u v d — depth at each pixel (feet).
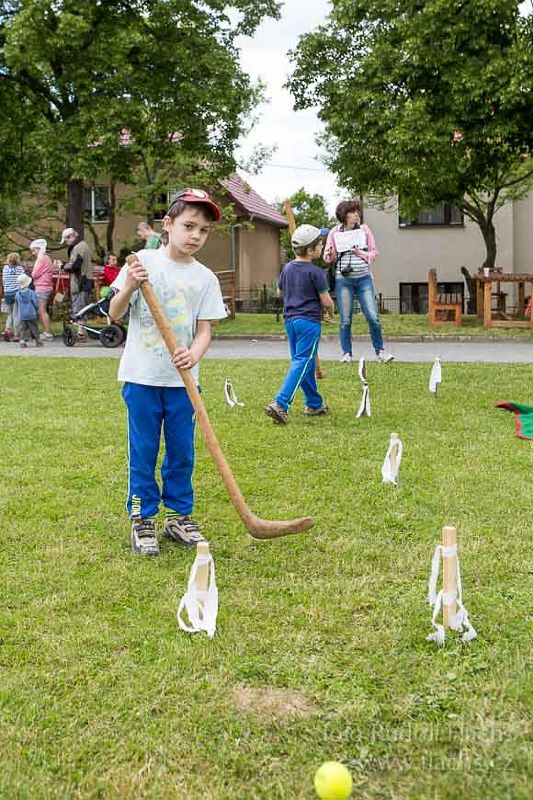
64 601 11.54
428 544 13.70
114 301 13.06
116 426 23.12
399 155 54.95
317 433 22.17
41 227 93.91
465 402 26.50
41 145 55.88
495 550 13.32
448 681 9.28
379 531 14.42
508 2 51.57
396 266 93.09
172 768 7.86
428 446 20.53
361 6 56.70
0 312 72.49
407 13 55.47
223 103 59.26
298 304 23.45
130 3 58.44
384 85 56.49
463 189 64.08
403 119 53.72
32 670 9.66
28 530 14.58
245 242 103.76
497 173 65.00
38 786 7.59
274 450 20.29
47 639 10.39
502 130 53.26
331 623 10.73
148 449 13.75
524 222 91.45
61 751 8.13
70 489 17.12
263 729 8.45
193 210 13.47
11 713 8.77
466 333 53.42
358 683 9.29
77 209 63.98
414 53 53.42
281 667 9.63
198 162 76.07
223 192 86.33
